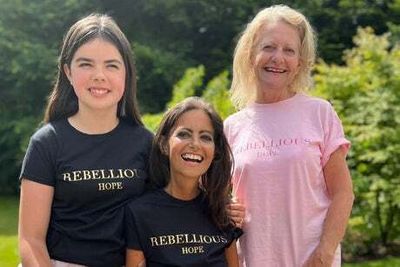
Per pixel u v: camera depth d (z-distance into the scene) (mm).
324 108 3287
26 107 15422
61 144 3004
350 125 7934
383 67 8148
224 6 16141
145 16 16312
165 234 3139
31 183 2945
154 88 15414
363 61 8719
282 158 3193
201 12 16172
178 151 3182
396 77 8016
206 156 3209
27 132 14836
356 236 8062
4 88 15469
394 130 7777
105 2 16047
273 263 3217
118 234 3041
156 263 3133
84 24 3066
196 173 3188
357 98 8008
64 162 2975
